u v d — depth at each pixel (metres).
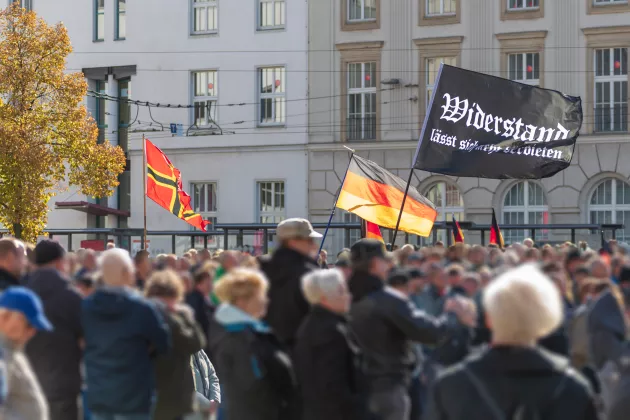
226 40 48.28
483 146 18.69
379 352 8.86
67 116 37.59
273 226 36.16
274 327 9.22
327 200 46.47
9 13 37.56
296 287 9.15
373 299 8.88
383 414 8.79
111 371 8.49
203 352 13.52
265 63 47.62
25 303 6.93
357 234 45.62
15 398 6.59
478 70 44.66
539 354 5.02
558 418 4.94
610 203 42.97
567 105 18.92
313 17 46.91
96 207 47.41
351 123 46.38
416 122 45.31
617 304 9.66
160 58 49.25
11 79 37.12
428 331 8.76
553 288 5.12
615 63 43.06
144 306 8.62
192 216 26.12
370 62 46.19
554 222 43.22
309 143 46.78
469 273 12.57
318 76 46.81
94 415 8.65
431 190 45.09
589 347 9.80
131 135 49.62
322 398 8.26
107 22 50.34
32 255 12.48
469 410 4.98
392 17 45.72
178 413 9.52
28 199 36.25
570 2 43.44
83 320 8.72
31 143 36.53
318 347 8.28
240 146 47.94
